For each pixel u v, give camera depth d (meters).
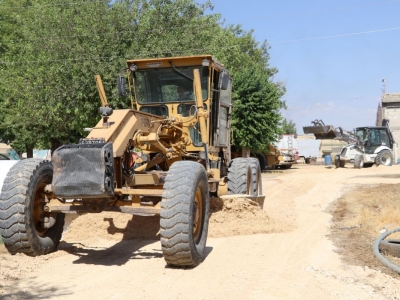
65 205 7.87
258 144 33.75
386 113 53.03
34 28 23.94
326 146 51.00
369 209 13.97
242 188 11.59
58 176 7.24
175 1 24.92
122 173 8.12
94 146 7.24
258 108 33.44
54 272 7.23
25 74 23.50
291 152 40.25
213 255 8.30
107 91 22.70
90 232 9.86
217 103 10.53
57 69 22.53
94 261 7.94
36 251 7.95
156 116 9.22
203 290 6.41
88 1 24.17
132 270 7.35
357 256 8.53
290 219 12.46
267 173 34.12
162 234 7.18
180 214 7.16
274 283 6.73
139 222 10.13
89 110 22.95
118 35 23.42
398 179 24.28
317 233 10.66
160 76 10.25
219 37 30.16
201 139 9.70
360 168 34.84
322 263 8.03
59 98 22.89
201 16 27.62
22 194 7.66
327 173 30.78
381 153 35.28
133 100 10.48
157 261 7.94
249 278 6.98
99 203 7.63
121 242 9.42
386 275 7.42
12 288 6.37
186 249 7.19
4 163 12.11
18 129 28.50
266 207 14.86
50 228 8.36
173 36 24.41
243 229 10.24
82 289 6.40
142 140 8.43
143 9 24.59
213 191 10.03
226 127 11.80
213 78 10.29
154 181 8.46
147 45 23.34
